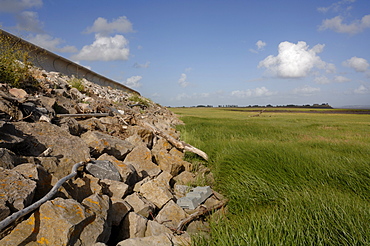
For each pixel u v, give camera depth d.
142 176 6.20
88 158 5.17
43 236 2.83
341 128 19.02
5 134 4.54
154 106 27.06
